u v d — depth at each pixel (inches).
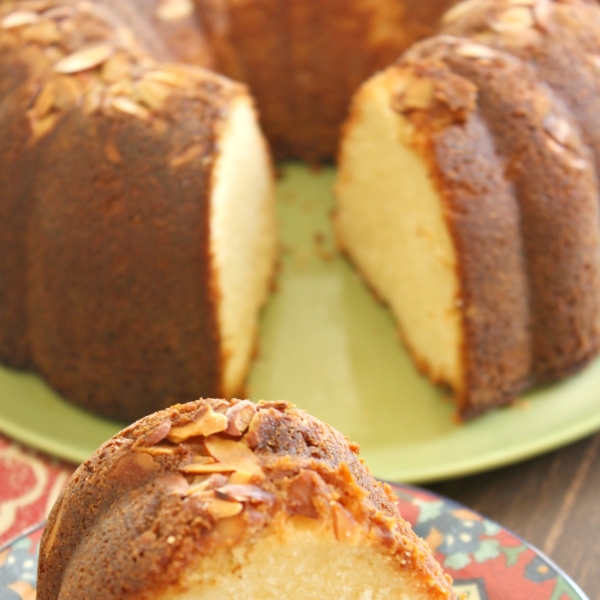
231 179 15.3
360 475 11.3
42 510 14.0
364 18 18.6
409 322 16.1
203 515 10.4
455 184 14.7
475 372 15.0
